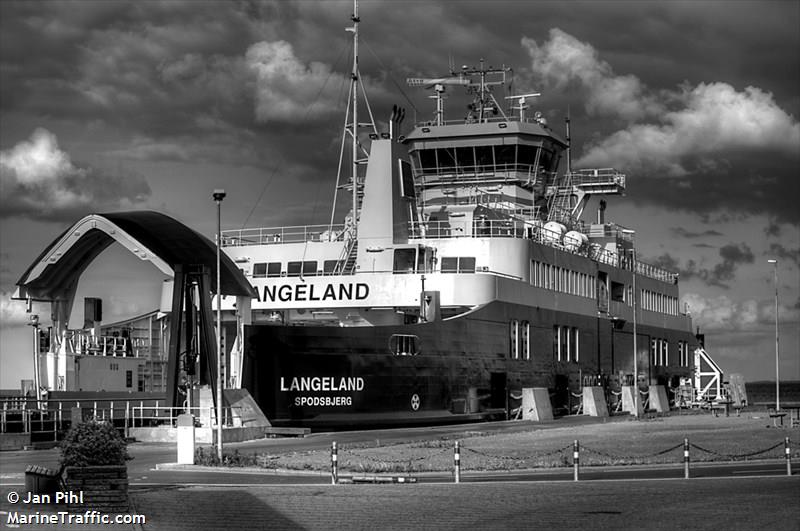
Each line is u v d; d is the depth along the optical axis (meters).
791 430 67.44
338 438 60.12
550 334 90.31
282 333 65.19
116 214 63.78
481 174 94.25
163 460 48.50
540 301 88.44
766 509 30.41
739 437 60.19
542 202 97.00
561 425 74.88
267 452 50.72
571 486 36.97
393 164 82.62
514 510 30.81
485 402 79.25
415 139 95.12
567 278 94.62
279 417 64.62
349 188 88.31
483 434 63.16
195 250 61.12
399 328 70.56
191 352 61.06
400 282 80.00
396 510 31.00
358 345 68.00
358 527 28.00
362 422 67.75
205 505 31.98
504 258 83.94
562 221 101.12
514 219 87.81
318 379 66.19
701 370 135.00
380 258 81.44
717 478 39.31
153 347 92.00
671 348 123.44
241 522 28.83
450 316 81.88
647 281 116.44
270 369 64.62
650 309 116.81
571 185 104.88
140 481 39.34
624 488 36.22
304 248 84.81
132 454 52.38
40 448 56.97
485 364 79.25
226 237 87.88
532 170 94.44
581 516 29.44
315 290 81.56
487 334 79.69
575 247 97.81
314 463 44.78
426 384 72.31
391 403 69.56
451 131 94.19
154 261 60.78
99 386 74.19
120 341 82.00
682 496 33.69
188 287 61.72
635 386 97.00
